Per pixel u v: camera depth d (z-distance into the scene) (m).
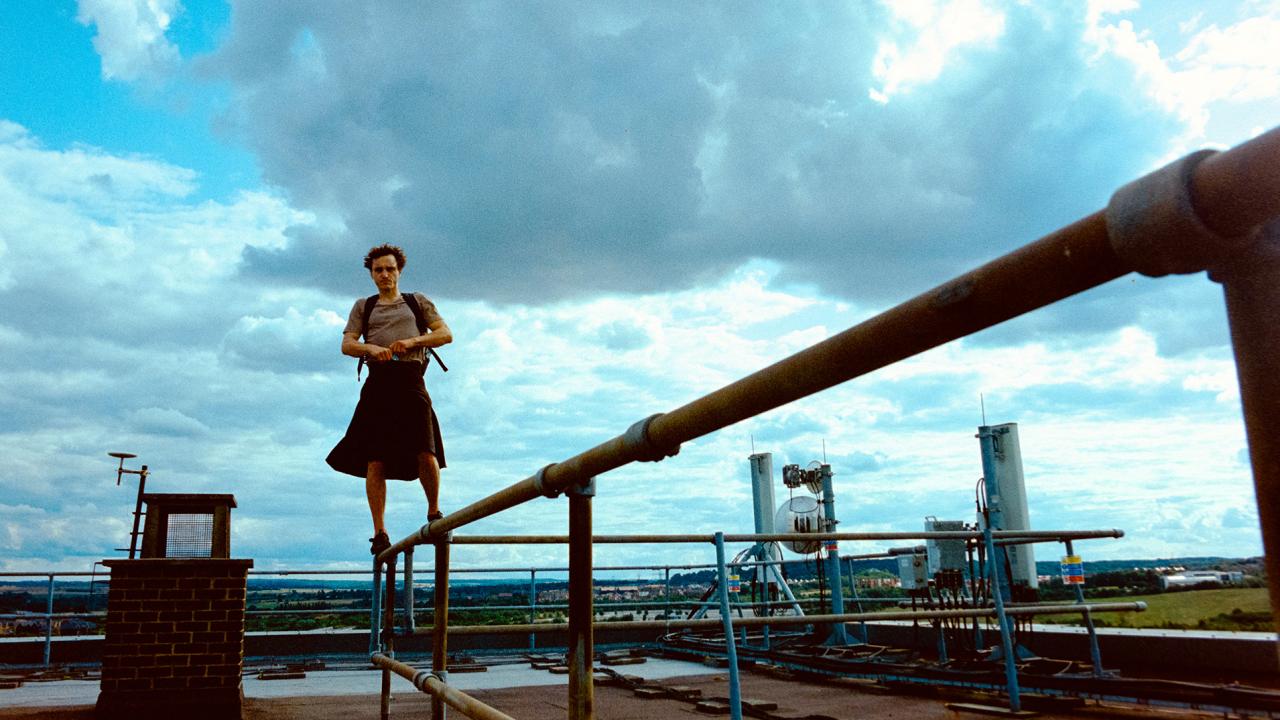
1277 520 0.47
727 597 4.60
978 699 5.99
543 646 11.87
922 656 8.48
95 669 10.00
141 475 10.75
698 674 8.59
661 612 11.88
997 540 6.02
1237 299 0.50
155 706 6.21
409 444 4.93
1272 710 4.60
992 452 8.66
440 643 3.31
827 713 5.73
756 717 5.74
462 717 6.18
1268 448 0.48
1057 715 5.30
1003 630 5.59
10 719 6.04
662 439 1.36
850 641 9.70
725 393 1.11
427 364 5.30
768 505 12.96
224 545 6.74
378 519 4.88
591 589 1.92
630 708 6.37
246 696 7.51
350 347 5.09
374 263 5.37
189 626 6.42
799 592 11.24
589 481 1.95
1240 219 0.47
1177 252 0.50
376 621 4.79
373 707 6.77
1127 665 6.53
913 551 8.76
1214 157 0.49
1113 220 0.54
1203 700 4.91
